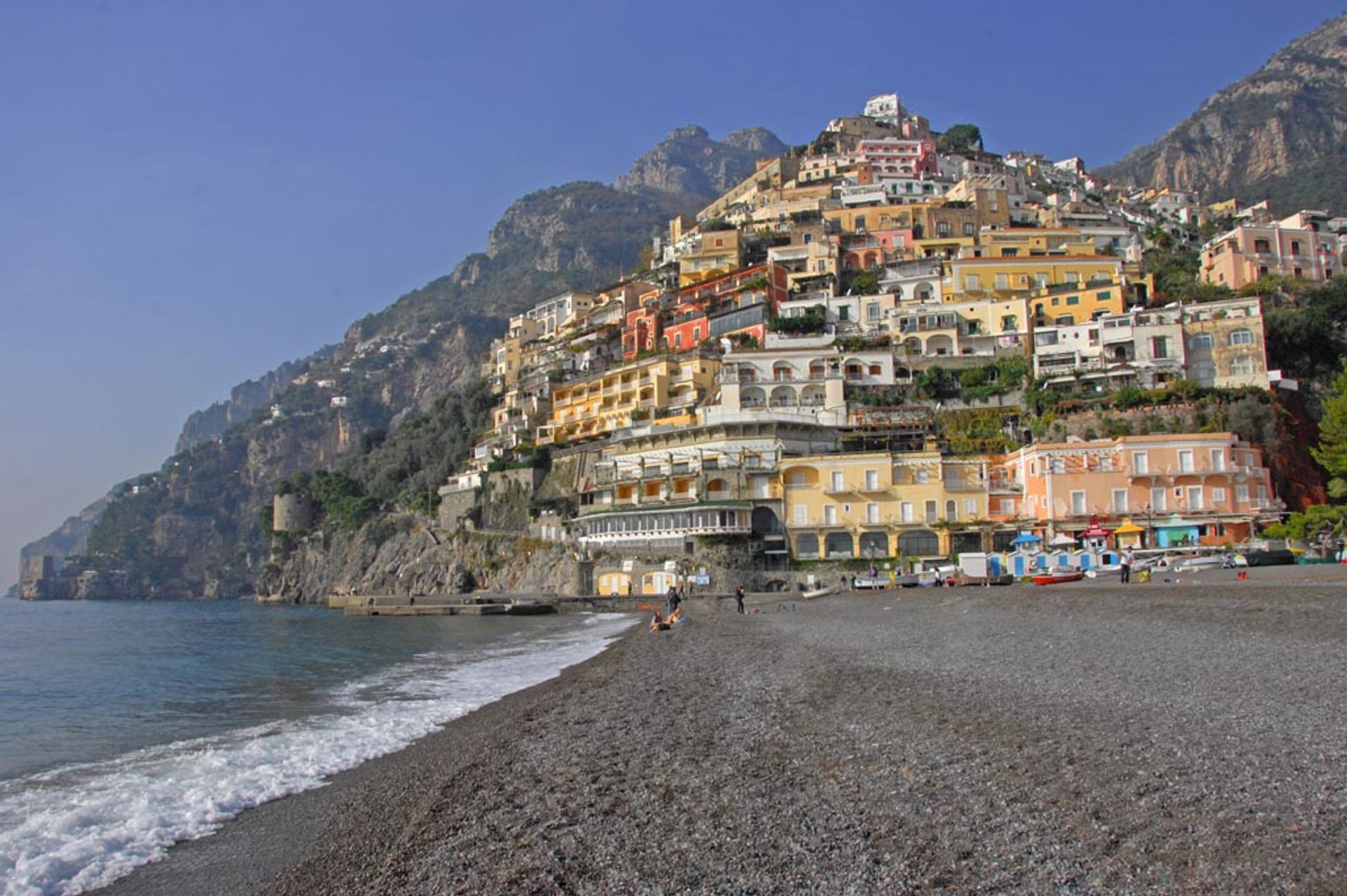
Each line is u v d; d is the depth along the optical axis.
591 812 15.60
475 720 27.58
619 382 131.38
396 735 25.81
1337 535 67.38
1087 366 103.38
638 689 30.20
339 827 16.48
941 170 199.88
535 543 117.31
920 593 66.81
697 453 99.56
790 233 158.75
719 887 11.71
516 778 18.59
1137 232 159.88
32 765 23.81
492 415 166.50
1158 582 53.91
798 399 109.75
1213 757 14.96
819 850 12.69
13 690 41.25
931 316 116.75
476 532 130.62
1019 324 116.69
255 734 27.19
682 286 156.88
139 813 18.25
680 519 94.25
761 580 88.94
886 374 111.62
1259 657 24.64
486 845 14.34
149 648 67.94
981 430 99.50
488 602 100.69
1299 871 10.38
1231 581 49.47
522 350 189.50
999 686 23.92
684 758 18.92
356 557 157.75
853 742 18.81
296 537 190.62
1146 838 11.74
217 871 14.60
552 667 42.94
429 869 13.53
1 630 104.38
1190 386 91.69
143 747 25.88
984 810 13.56
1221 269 123.44
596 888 12.09
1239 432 86.38
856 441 100.06
